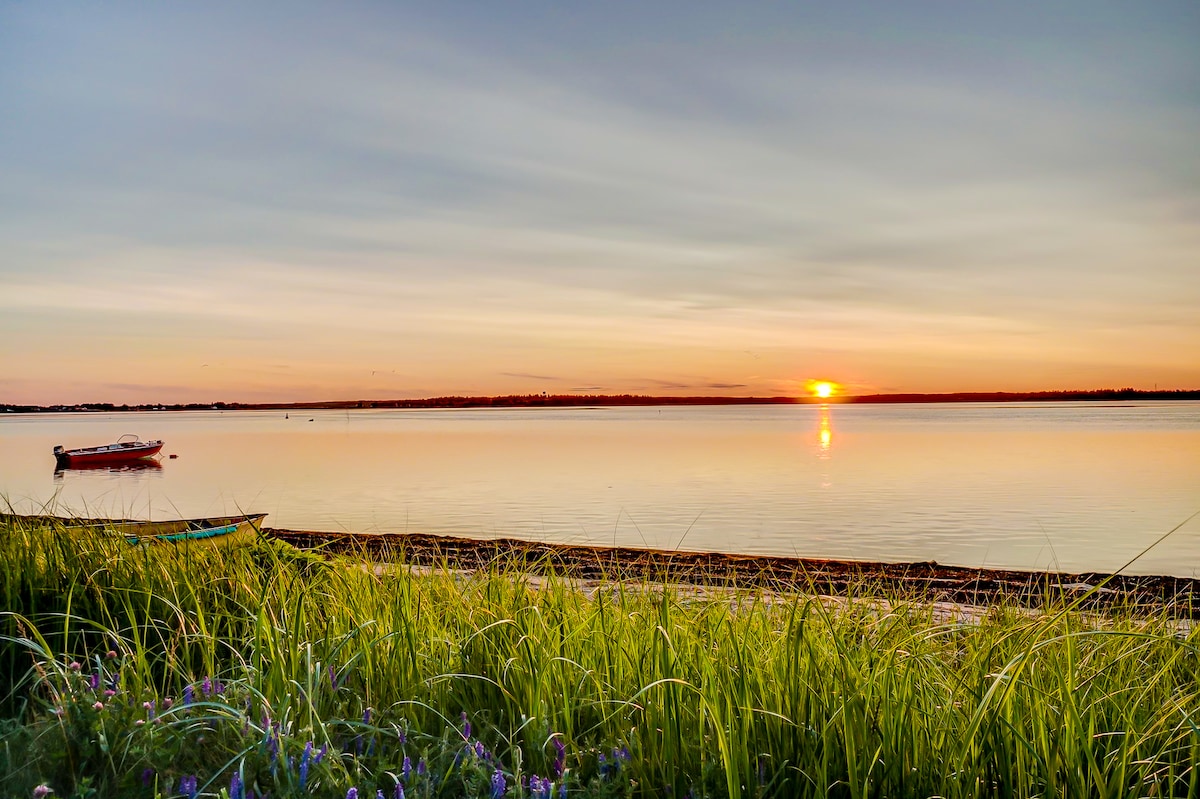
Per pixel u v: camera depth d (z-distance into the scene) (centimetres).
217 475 4009
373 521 2125
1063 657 434
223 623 482
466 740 322
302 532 1781
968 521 2247
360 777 294
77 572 495
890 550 1823
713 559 1471
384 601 493
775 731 333
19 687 374
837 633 421
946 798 305
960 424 13338
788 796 315
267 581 507
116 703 328
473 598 521
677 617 477
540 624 438
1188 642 421
